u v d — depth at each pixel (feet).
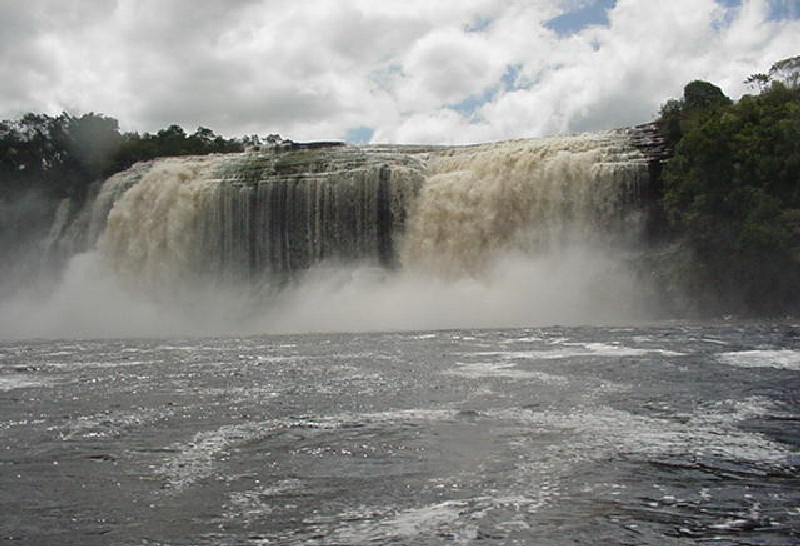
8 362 95.76
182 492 35.45
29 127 311.88
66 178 310.04
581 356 86.94
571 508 31.32
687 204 183.73
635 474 35.96
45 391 68.23
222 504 33.40
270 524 30.53
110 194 251.39
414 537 28.53
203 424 51.57
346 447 43.62
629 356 85.71
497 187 203.82
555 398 57.67
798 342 101.55
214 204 224.94
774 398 56.34
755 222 169.58
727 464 37.50
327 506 32.71
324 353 99.76
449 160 217.97
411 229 211.00
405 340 120.37
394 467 38.88
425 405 56.54
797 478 35.09
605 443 42.24
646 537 27.99
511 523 29.73
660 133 208.64
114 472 39.37
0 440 47.80
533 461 38.86
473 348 101.19
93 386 71.10
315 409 56.13
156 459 42.01
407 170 212.84
